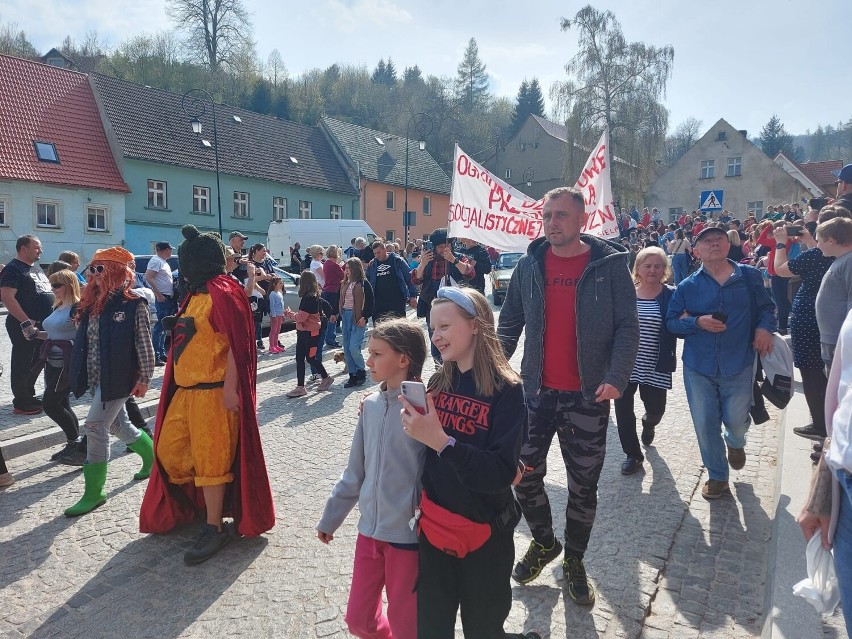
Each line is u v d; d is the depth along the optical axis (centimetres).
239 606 309
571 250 305
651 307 490
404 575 218
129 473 484
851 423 177
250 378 369
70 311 450
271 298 957
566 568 310
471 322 213
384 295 797
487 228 676
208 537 359
